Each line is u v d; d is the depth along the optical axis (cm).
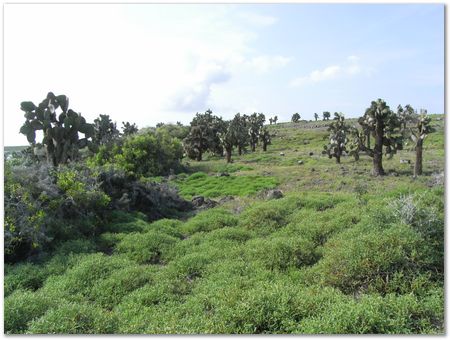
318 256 1080
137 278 997
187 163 4316
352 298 797
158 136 4003
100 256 1164
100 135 4031
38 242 1251
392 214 1134
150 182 2181
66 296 903
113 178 1906
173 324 710
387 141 2850
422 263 875
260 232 1377
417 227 1029
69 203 1530
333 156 4403
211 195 2516
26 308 782
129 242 1323
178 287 957
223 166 4122
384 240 927
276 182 2825
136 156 3491
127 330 712
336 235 1181
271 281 885
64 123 2036
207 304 824
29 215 1289
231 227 1444
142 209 1945
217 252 1155
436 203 1234
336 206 1599
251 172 3475
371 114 2850
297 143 7275
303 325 677
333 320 663
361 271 875
